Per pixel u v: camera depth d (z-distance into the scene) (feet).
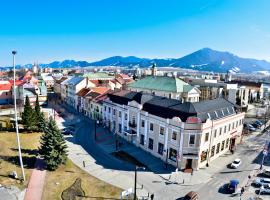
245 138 215.51
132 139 189.16
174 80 264.52
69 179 128.77
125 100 199.31
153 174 140.97
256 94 411.95
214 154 164.14
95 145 185.16
